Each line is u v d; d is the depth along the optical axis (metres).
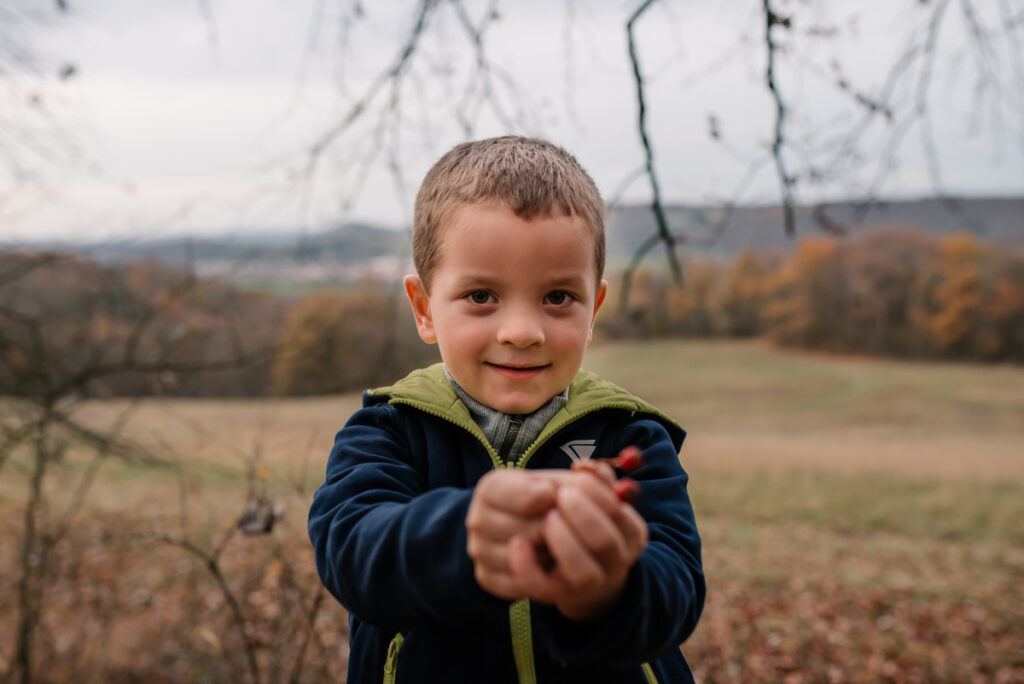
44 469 4.18
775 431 32.81
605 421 1.06
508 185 0.90
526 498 0.58
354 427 1.04
